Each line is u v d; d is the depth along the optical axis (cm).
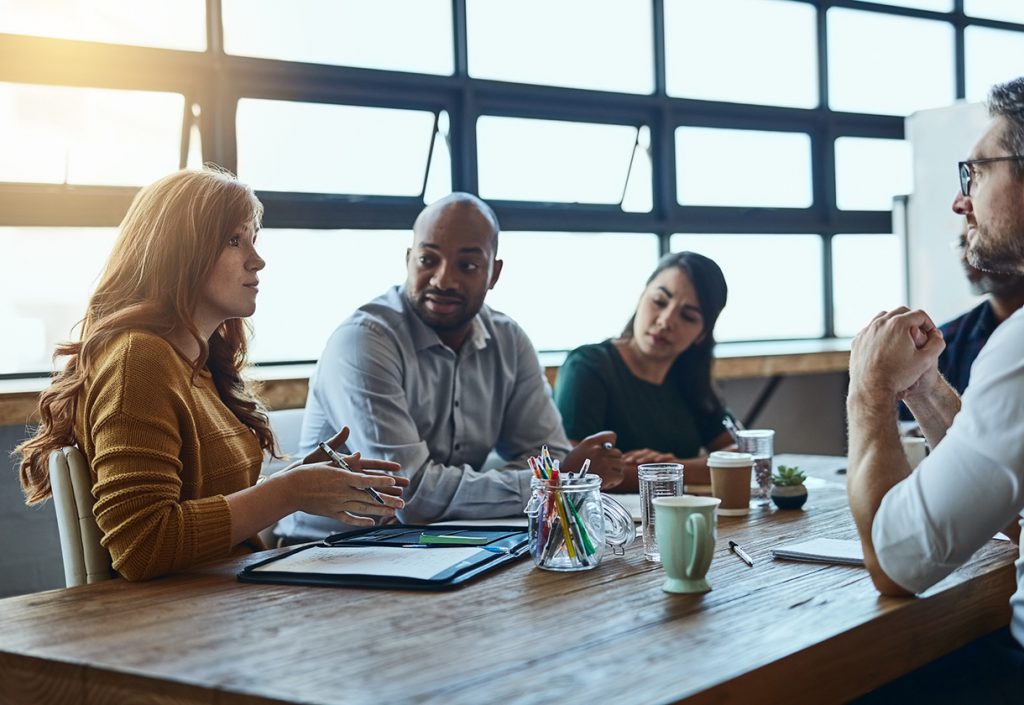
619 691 100
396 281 400
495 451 275
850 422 142
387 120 389
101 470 156
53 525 312
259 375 331
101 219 336
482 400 257
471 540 167
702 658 110
